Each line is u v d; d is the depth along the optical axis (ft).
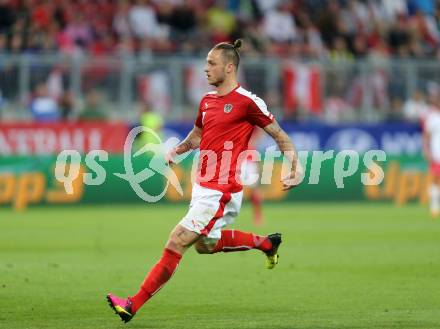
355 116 297.53
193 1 334.03
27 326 95.20
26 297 114.32
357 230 206.39
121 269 141.69
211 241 98.02
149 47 304.71
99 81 276.82
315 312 104.73
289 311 105.40
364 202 289.74
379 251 166.50
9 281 127.65
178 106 281.54
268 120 97.09
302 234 196.95
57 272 137.49
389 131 295.89
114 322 97.86
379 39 345.51
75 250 167.12
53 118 272.51
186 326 95.76
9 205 261.65
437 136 250.37
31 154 264.31
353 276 134.21
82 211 255.09
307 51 324.80
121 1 320.70
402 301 112.27
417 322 98.17
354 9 350.23
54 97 272.92
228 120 96.48
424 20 361.92
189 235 94.99
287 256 159.02
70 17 309.42
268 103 287.69
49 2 308.81
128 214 246.06
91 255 159.74
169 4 328.90
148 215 243.19
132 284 126.31
